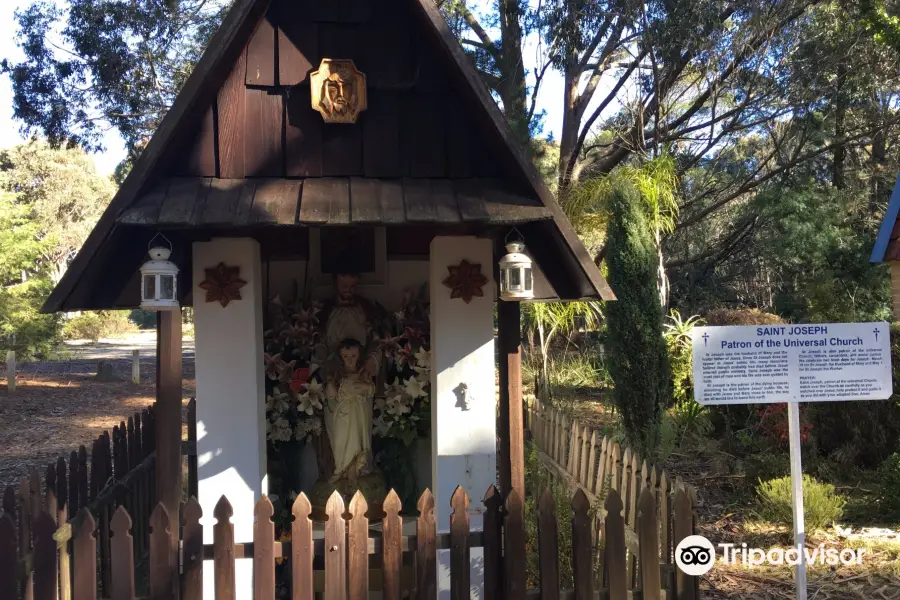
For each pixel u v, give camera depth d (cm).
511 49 1573
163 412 379
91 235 342
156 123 1644
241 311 400
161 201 351
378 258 497
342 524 338
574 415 1049
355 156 386
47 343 1748
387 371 495
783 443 757
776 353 385
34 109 1585
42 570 317
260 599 330
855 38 1373
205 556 354
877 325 392
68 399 1505
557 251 407
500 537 353
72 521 392
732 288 1994
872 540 577
